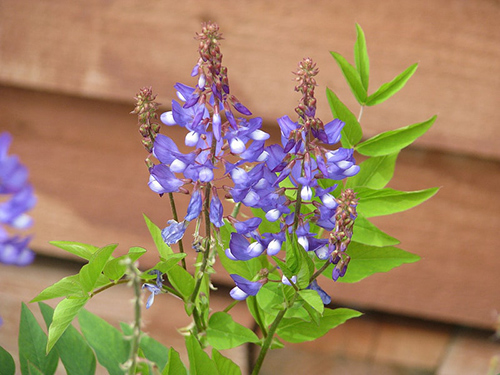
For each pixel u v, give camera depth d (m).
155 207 0.81
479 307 0.81
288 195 0.47
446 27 0.74
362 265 0.49
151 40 0.76
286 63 0.76
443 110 0.76
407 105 0.76
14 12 0.77
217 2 0.75
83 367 0.51
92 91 0.78
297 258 0.42
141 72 0.77
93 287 0.44
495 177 0.78
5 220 0.32
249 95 0.77
